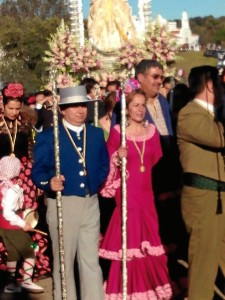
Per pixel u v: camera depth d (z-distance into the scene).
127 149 7.43
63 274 6.90
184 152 6.84
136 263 7.62
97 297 7.05
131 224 7.59
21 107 8.65
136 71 8.33
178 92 8.66
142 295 7.60
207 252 6.80
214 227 6.77
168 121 8.35
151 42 17.64
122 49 18.34
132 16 30.95
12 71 60.75
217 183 6.74
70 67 18.88
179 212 8.25
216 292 7.90
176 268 8.30
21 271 8.44
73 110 7.04
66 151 7.00
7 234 8.16
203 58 52.84
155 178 8.23
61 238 6.85
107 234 7.66
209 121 6.69
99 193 7.67
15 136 8.48
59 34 18.91
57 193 6.80
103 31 30.22
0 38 60.97
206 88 6.74
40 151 6.99
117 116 8.22
